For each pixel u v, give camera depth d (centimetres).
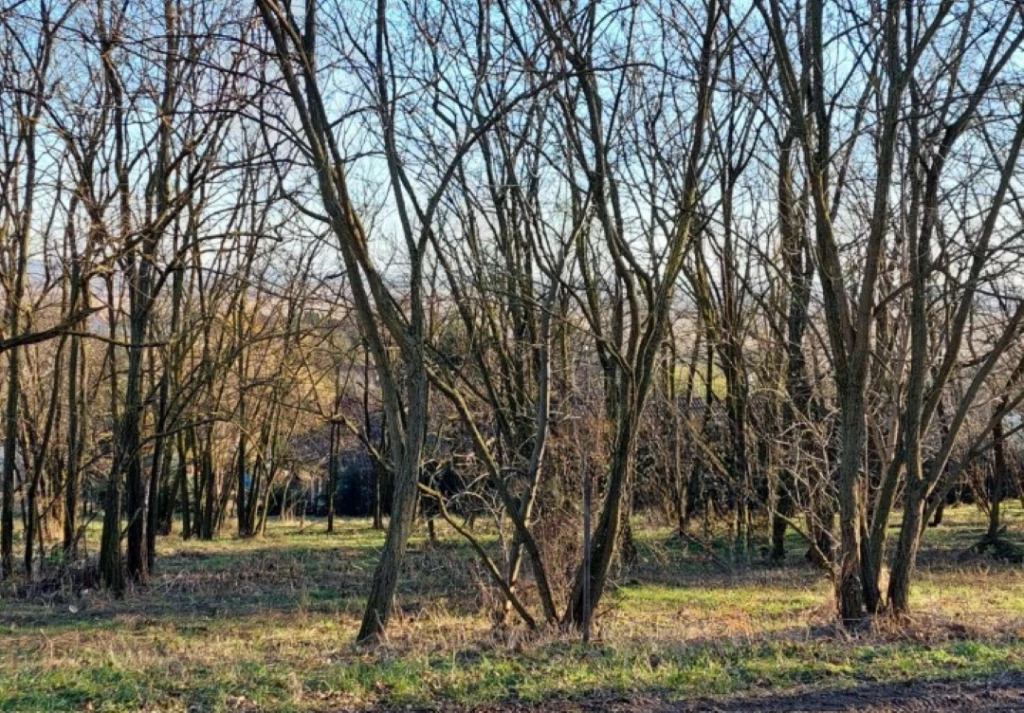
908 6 904
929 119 1034
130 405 1370
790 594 1338
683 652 767
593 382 1156
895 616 944
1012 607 1148
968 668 714
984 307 1374
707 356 1900
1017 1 865
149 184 1287
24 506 1703
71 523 1562
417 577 1481
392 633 912
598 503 1078
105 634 1003
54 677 668
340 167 866
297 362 2109
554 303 1091
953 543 2005
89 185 1220
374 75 894
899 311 1122
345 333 2109
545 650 795
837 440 1334
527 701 625
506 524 1220
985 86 939
